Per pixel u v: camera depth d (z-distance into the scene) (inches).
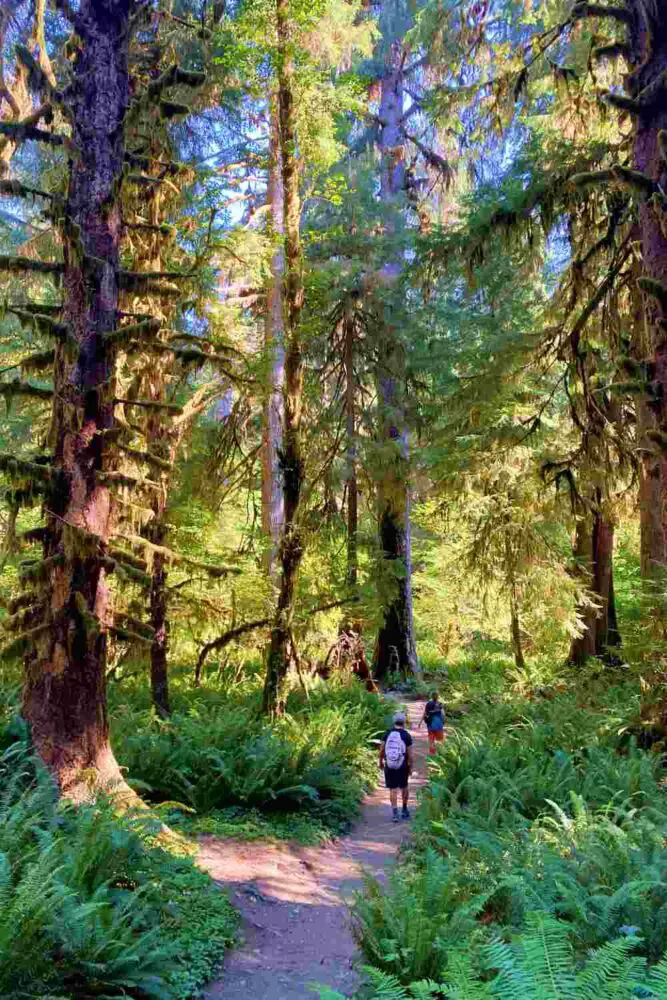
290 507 547.5
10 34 394.9
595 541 824.9
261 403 579.8
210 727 456.8
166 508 544.1
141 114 350.6
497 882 245.1
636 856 243.1
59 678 319.0
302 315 584.4
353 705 649.6
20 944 184.9
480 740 466.0
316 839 382.6
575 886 225.1
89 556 316.5
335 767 451.8
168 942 238.4
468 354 673.6
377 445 724.7
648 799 336.5
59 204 334.6
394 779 439.2
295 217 535.8
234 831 369.4
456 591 950.4
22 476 307.1
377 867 355.3
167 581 563.8
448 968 191.5
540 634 758.5
